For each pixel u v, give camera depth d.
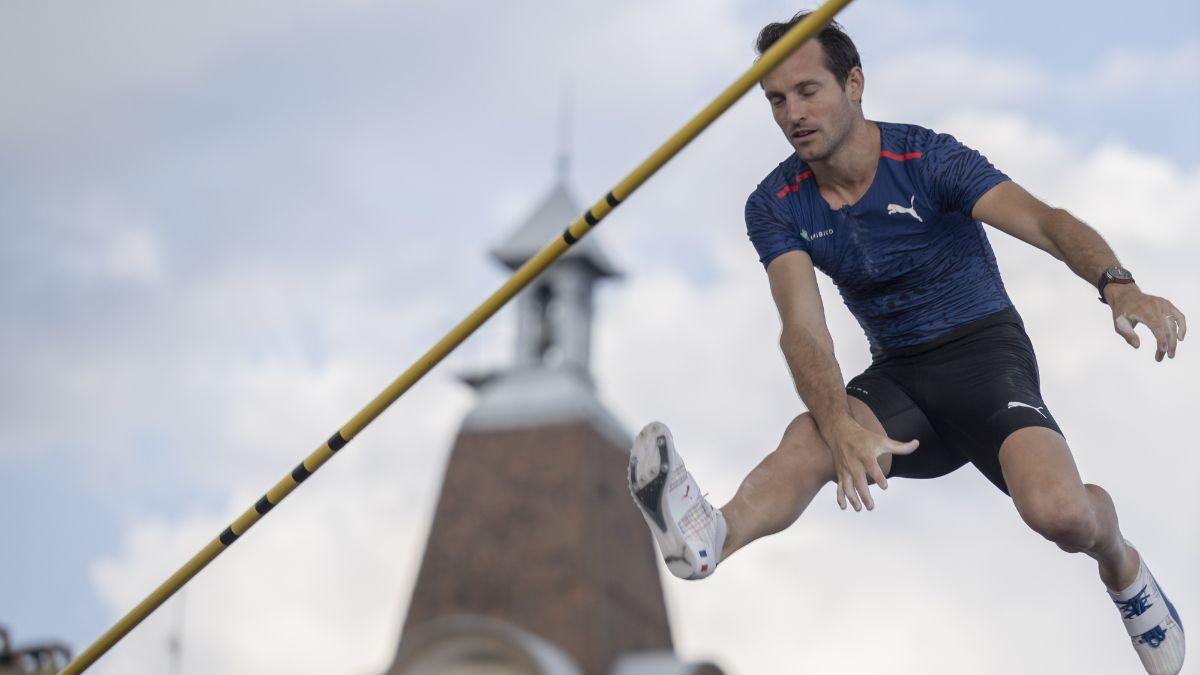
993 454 7.85
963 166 7.75
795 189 8.07
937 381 7.97
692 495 7.47
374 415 8.12
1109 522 7.62
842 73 7.73
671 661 42.97
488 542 45.66
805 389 7.85
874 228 7.92
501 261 49.25
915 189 7.83
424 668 38.00
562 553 44.97
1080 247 7.41
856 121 7.82
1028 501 7.47
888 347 8.19
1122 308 7.17
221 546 8.59
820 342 7.89
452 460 47.47
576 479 46.28
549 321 49.41
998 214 7.66
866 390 8.09
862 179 7.89
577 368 48.66
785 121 7.75
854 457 7.61
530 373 48.66
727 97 7.11
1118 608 8.09
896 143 7.86
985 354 7.94
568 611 43.84
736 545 7.69
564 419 47.25
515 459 46.97
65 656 21.97
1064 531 7.44
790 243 8.07
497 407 47.91
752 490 7.77
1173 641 8.09
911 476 8.23
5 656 21.77
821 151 7.73
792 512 7.81
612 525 46.09
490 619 42.62
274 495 8.41
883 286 8.05
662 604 46.12
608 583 44.66
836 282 8.15
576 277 49.22
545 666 37.25
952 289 8.01
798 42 7.01
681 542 7.41
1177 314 7.10
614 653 43.44
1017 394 7.79
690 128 7.18
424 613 44.97
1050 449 7.56
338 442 8.21
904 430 8.00
